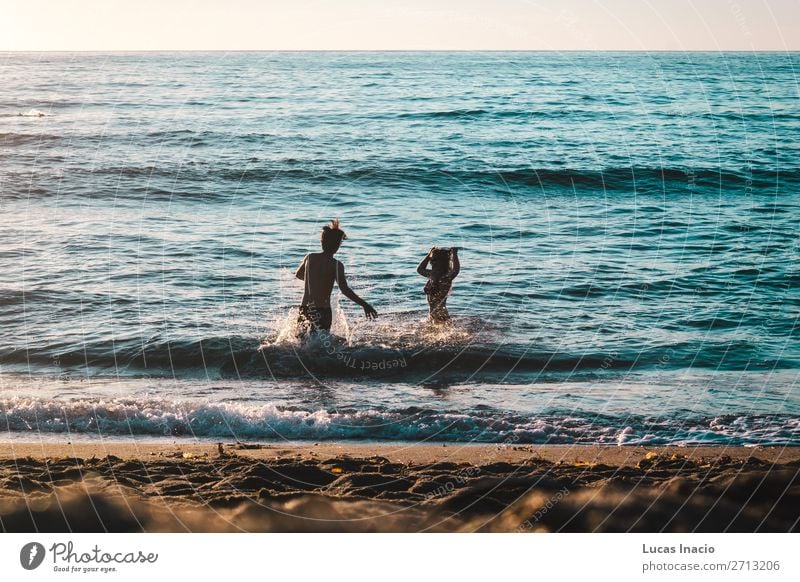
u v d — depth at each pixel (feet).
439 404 20.68
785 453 16.93
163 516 11.52
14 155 62.03
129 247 39.29
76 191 52.42
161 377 22.94
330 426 18.72
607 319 29.01
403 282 34.06
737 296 32.17
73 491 12.22
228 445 17.20
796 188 56.18
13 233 41.73
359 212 48.85
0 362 23.93
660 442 17.85
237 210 48.80
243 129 72.79
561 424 19.17
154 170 58.03
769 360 24.67
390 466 14.49
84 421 18.86
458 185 56.90
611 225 46.19
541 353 25.08
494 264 37.32
